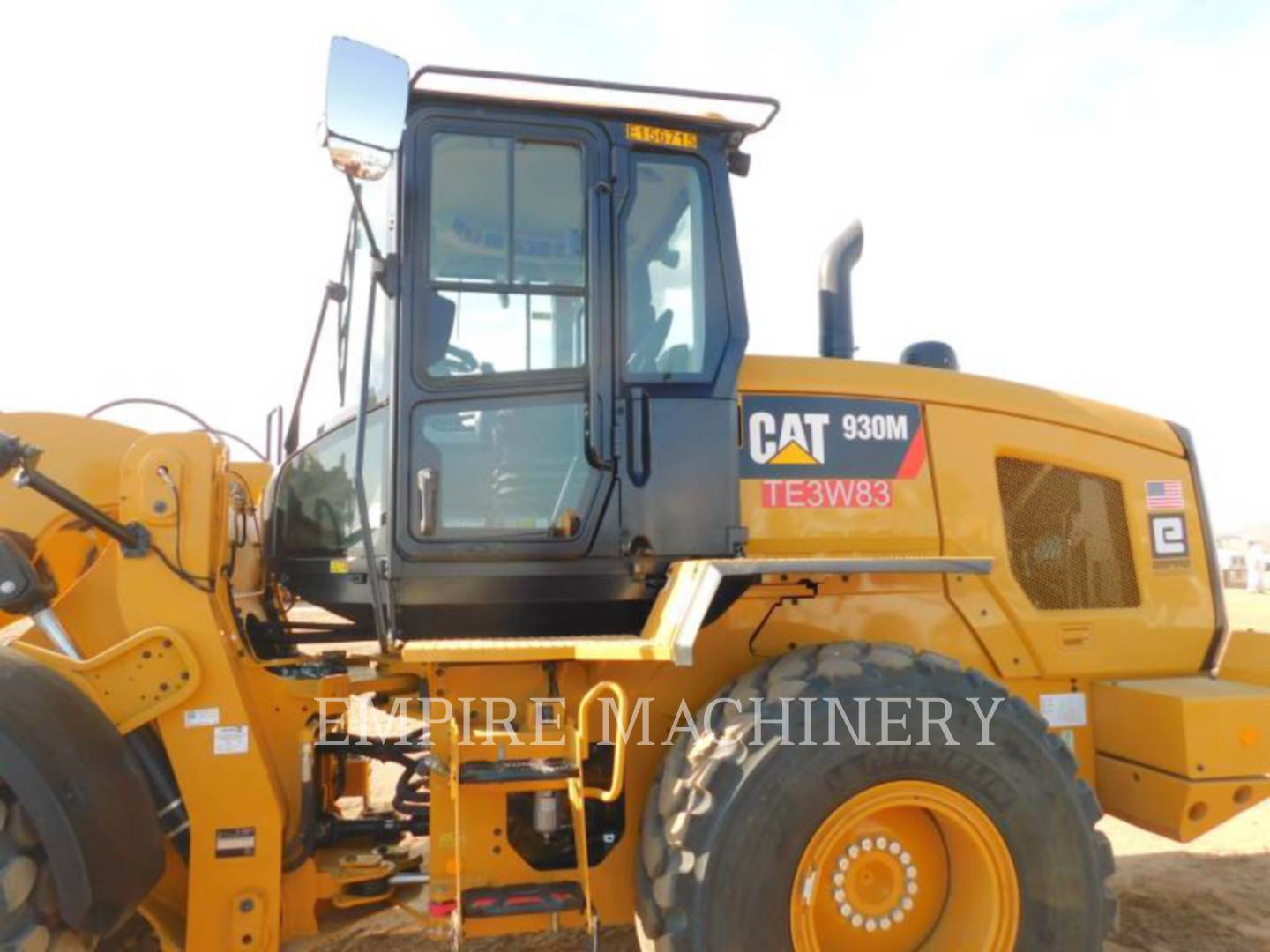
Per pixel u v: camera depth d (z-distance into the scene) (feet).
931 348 12.84
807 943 8.76
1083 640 11.57
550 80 10.09
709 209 10.84
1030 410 11.98
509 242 10.30
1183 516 12.37
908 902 9.48
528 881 9.99
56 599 10.21
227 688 9.80
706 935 8.52
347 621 12.27
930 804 9.08
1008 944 9.02
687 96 10.53
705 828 8.70
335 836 10.85
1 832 8.09
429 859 10.08
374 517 10.44
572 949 12.25
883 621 10.98
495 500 10.01
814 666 9.50
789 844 8.72
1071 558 11.87
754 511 10.73
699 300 10.69
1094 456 12.08
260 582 12.39
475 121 10.33
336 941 12.43
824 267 13.48
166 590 9.87
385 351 10.33
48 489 9.47
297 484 11.57
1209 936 12.21
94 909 8.39
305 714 10.37
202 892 9.57
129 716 9.58
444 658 8.89
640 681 10.36
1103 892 9.32
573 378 10.28
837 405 11.21
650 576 10.11
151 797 9.29
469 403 10.05
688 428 10.34
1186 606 12.11
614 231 10.44
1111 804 11.36
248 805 9.70
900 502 11.20
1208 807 10.54
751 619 10.66
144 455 10.05
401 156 10.10
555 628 10.46
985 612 11.27
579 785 9.39
